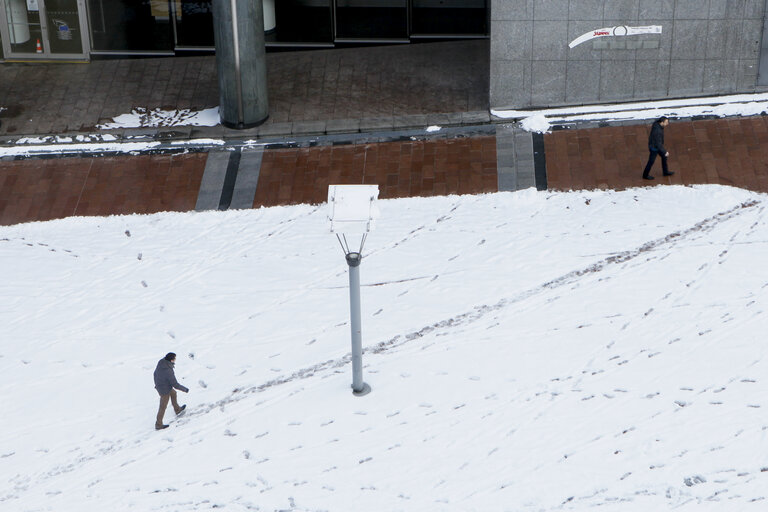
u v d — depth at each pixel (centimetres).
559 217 4816
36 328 4381
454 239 4741
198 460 3703
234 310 4431
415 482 3531
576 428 3694
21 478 3669
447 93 5794
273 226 4928
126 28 6297
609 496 3419
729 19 5359
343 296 4472
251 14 5319
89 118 5741
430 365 4047
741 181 4909
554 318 4228
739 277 4334
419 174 5181
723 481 3438
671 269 4419
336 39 6297
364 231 3544
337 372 4062
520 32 5425
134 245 4853
